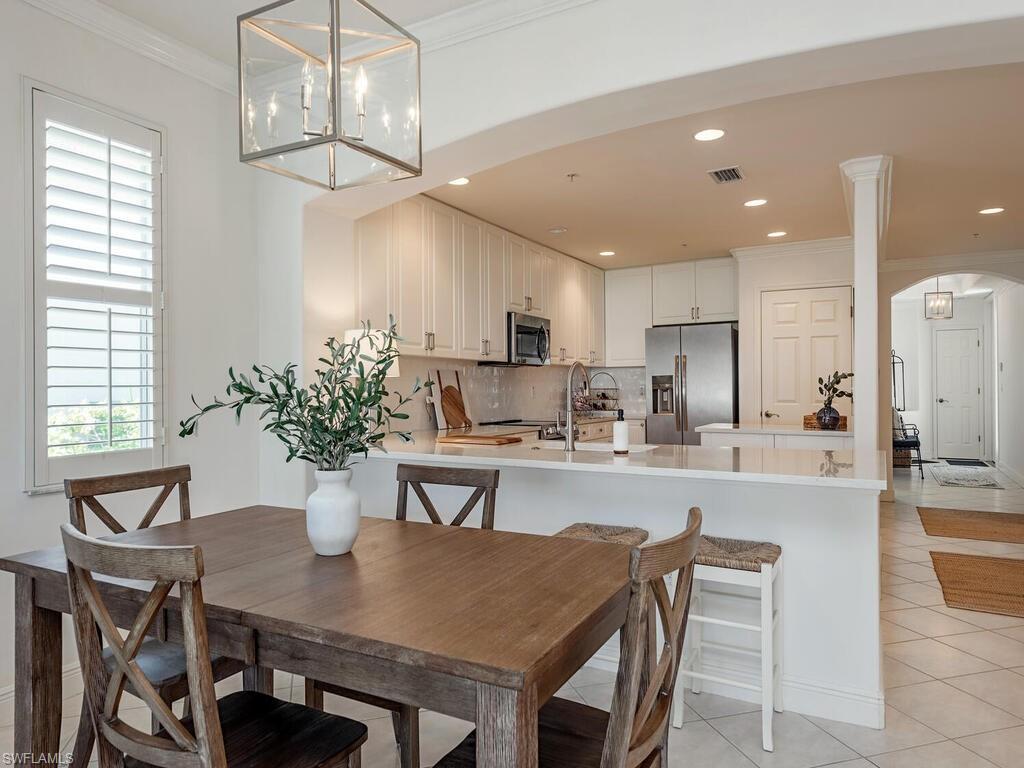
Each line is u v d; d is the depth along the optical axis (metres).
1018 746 2.15
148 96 2.84
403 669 1.15
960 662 2.83
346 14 1.61
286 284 3.28
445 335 4.40
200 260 3.05
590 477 2.84
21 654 1.65
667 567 1.11
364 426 1.75
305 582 1.47
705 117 3.05
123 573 1.15
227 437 3.17
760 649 2.51
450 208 4.48
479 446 3.39
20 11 2.39
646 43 2.37
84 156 2.57
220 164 3.17
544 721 1.47
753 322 5.86
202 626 1.14
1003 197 4.41
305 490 3.22
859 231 3.63
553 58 2.54
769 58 2.17
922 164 3.72
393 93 1.75
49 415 2.45
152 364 2.81
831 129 3.20
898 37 2.02
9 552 2.34
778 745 2.17
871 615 2.31
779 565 2.36
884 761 2.07
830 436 4.27
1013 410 8.45
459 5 2.61
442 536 1.92
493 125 2.65
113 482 2.07
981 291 9.69
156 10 2.64
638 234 5.33
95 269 2.60
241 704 1.52
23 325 2.38
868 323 3.60
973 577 4.06
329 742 1.36
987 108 2.96
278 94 1.67
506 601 1.33
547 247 5.76
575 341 6.23
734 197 4.33
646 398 6.34
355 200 3.32
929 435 10.66
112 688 1.27
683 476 2.38
